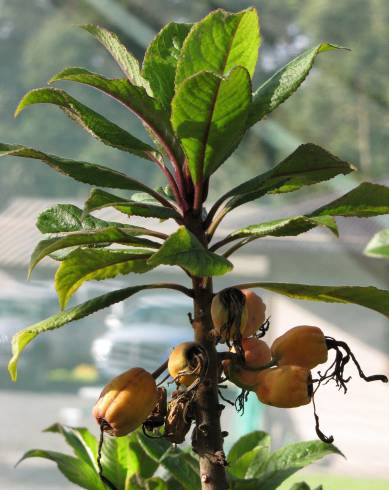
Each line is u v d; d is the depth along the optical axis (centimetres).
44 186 3591
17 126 3691
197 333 189
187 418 185
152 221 1647
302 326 193
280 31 1005
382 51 1505
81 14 1071
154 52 201
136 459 223
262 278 2225
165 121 193
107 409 181
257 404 1442
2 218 2608
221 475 186
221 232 1655
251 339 197
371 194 200
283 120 971
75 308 188
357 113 1209
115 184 195
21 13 3838
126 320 2389
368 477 1520
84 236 188
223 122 183
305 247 1666
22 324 2533
